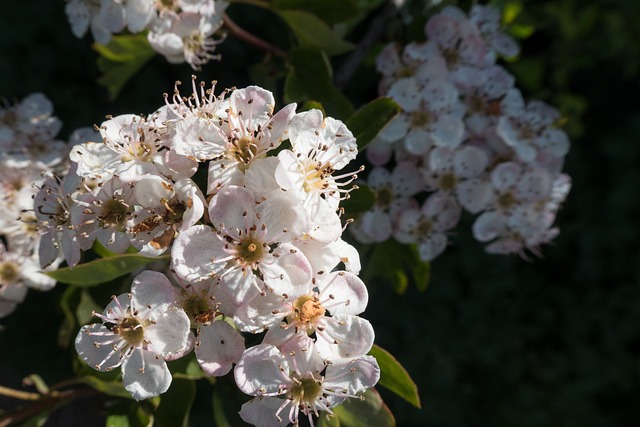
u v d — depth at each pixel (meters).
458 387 0.46
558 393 0.46
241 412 0.19
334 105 0.23
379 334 0.45
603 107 0.47
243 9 0.41
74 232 0.20
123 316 0.19
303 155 0.19
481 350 0.46
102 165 0.20
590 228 0.46
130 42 0.25
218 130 0.19
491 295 0.46
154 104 0.43
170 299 0.19
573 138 0.47
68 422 0.37
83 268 0.19
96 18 0.24
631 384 0.45
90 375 0.21
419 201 0.25
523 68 0.41
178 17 0.23
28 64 0.42
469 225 0.44
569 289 0.47
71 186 0.20
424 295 0.46
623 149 0.46
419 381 0.45
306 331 0.19
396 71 0.25
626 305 0.46
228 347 0.19
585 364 0.46
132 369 0.19
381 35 0.25
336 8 0.24
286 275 0.19
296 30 0.24
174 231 0.19
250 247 0.19
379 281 0.44
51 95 0.42
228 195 0.19
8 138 0.24
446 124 0.24
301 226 0.19
